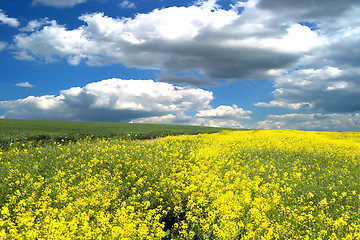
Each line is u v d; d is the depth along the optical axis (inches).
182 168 500.1
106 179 401.7
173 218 335.6
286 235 245.1
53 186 352.8
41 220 260.8
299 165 531.2
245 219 277.6
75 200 322.7
